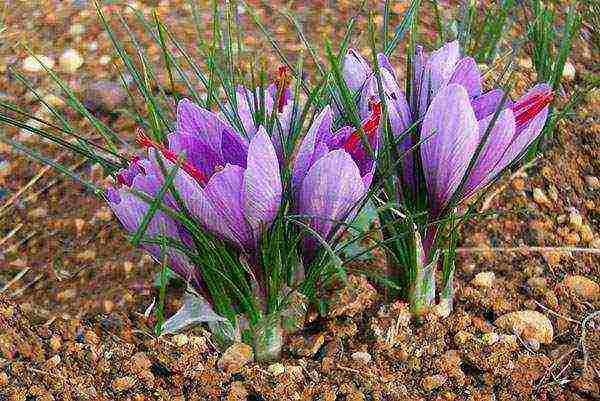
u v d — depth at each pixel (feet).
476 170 1.85
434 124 1.79
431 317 2.01
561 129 2.34
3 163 2.20
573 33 2.25
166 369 1.98
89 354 1.98
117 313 2.04
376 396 1.95
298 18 2.43
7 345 1.98
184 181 1.74
